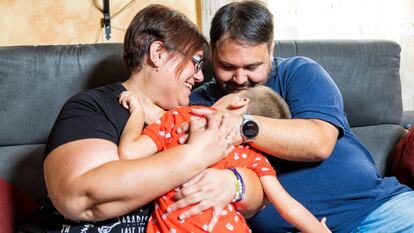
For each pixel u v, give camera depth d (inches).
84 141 40.9
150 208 43.6
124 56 50.2
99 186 37.9
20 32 82.0
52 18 83.1
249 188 42.8
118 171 38.3
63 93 67.2
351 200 54.4
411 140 67.1
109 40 85.8
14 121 66.1
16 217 53.6
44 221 44.7
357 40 79.2
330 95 54.1
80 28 84.4
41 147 66.8
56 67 67.2
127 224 42.7
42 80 66.7
